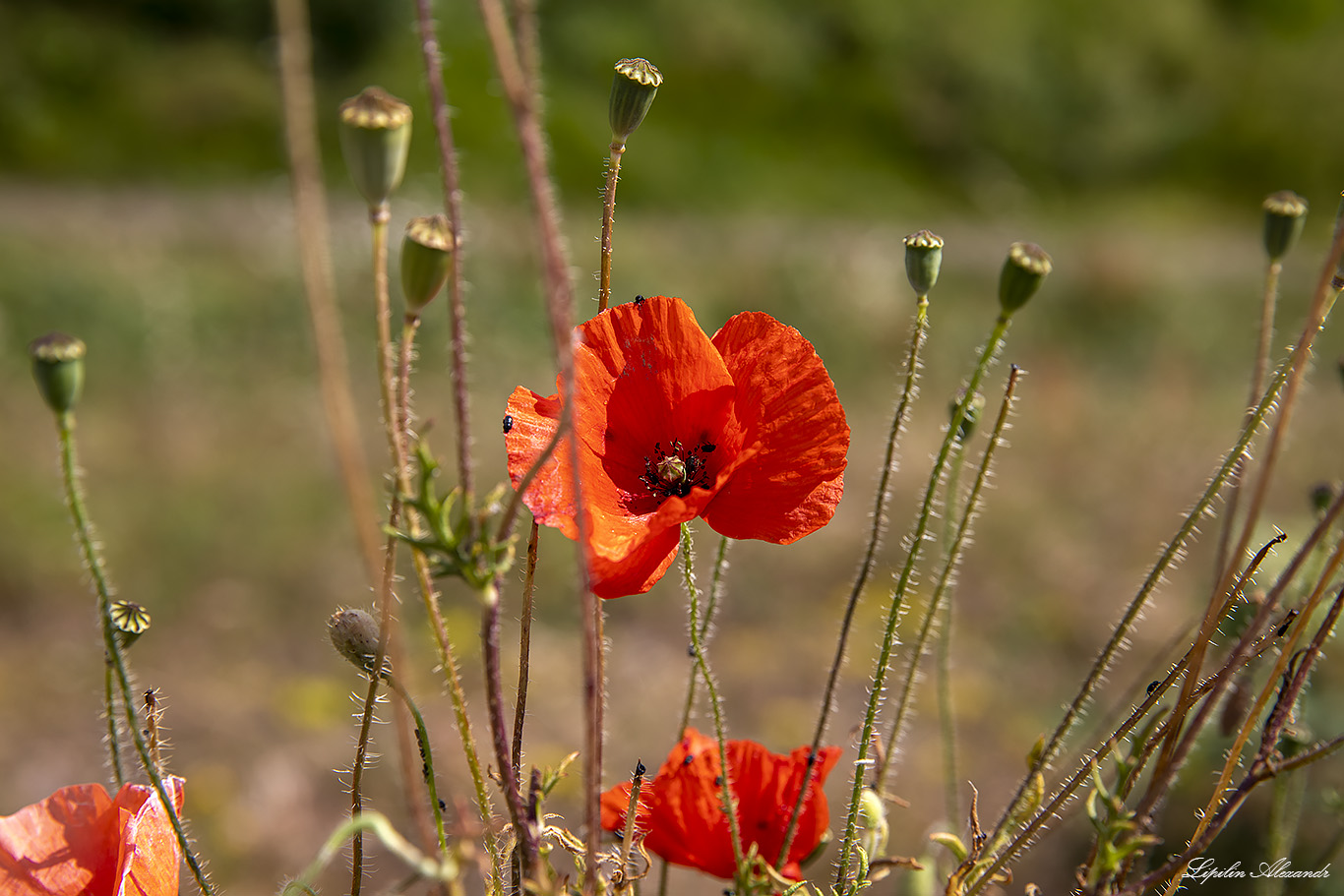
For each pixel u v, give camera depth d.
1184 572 6.26
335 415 0.54
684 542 0.90
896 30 20.67
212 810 4.23
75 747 4.75
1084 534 6.64
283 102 0.52
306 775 4.45
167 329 8.77
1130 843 0.79
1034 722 4.84
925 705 4.84
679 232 14.82
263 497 6.53
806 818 1.03
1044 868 3.56
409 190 12.38
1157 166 21.52
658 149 17.48
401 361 0.69
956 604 5.83
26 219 12.59
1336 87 21.81
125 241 11.22
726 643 5.56
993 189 19.67
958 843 0.89
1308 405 7.65
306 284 0.53
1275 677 0.82
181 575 5.86
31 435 7.16
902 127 20.19
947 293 12.01
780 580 6.04
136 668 5.19
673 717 4.96
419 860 0.64
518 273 9.83
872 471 7.36
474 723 3.04
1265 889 1.27
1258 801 2.92
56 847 0.85
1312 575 1.10
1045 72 21.17
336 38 17.47
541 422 0.94
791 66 20.16
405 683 0.66
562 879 0.81
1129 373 10.36
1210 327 11.45
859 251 12.61
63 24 16.34
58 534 5.98
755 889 0.86
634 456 1.00
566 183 16.17
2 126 15.09
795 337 0.97
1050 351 10.73
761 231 15.80
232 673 5.23
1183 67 22.12
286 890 0.69
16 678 5.09
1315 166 21.20
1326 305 0.81
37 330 8.59
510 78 0.56
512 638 4.92
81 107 15.63
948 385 9.52
